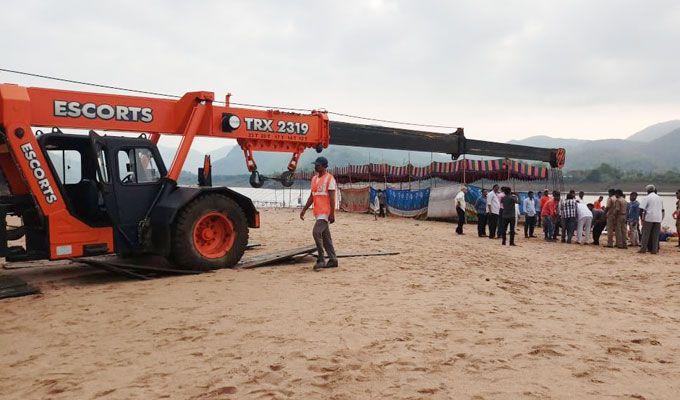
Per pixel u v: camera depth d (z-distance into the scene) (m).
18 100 7.03
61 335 4.88
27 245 7.87
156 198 8.25
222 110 9.30
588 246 15.12
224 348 4.32
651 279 9.20
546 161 18.12
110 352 4.34
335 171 36.59
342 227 19.12
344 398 3.29
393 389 3.43
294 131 10.19
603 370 3.86
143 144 8.30
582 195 15.93
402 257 10.09
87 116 7.97
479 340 4.54
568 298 6.88
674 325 5.49
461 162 23.98
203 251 8.42
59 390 3.54
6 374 3.92
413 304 5.88
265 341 4.48
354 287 6.88
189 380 3.63
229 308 5.71
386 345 4.36
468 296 6.43
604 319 5.61
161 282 7.41
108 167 7.87
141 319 5.34
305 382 3.55
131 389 3.51
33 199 7.23
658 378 3.72
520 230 20.44
